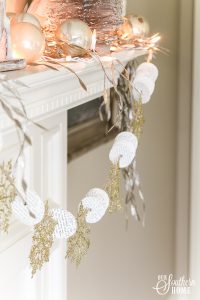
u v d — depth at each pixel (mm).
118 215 2912
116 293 2988
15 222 1914
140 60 2916
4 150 1783
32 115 1608
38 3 1761
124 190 2945
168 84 3305
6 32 1507
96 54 1738
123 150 1891
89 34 1693
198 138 3396
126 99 2301
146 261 3303
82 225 1762
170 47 3277
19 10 1814
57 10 1777
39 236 1646
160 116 3254
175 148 3514
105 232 2787
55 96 1659
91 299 2730
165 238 3525
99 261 2771
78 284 2602
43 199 2121
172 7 3262
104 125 2688
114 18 1896
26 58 1555
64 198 2279
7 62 1488
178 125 3475
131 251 3109
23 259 1989
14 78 1416
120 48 2027
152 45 2090
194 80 3340
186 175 3520
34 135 2012
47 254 1649
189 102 3410
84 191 2619
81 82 1592
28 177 1977
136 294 3223
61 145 2215
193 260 3564
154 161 3244
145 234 3250
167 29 3230
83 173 2592
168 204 3502
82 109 2508
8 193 1767
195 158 3428
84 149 2518
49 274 2252
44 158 2109
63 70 1586
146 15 2986
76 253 1769
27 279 2084
